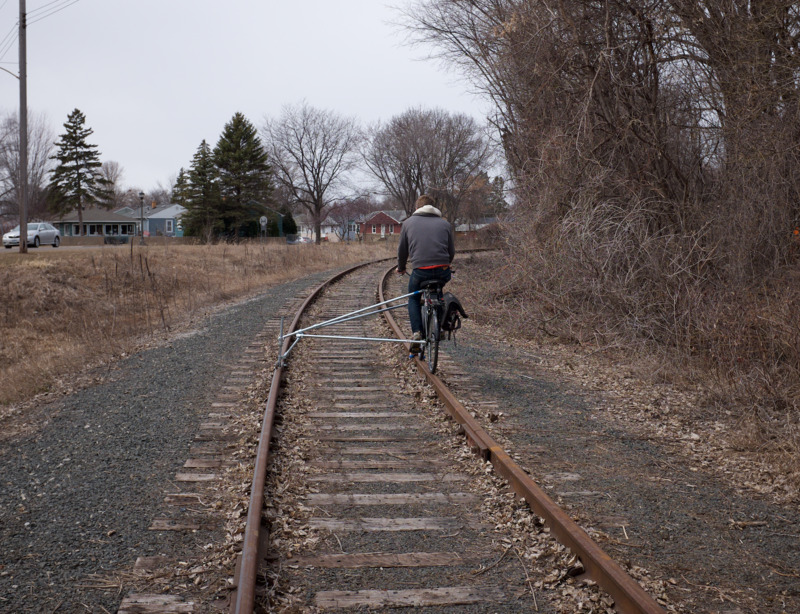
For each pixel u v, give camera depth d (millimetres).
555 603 3438
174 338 12242
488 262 18875
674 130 14008
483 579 3688
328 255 36000
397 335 10852
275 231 80625
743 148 11805
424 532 4262
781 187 11641
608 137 13961
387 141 59188
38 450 6016
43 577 3705
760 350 8695
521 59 15828
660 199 13406
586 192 13297
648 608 3064
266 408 6500
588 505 4770
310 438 6121
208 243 35938
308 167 79688
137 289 20938
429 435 6262
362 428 6434
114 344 11633
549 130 15109
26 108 27156
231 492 4871
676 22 12641
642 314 11008
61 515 4543
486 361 9883
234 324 13406
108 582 3646
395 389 7965
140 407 7398
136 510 4613
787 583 3758
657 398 8047
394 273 25984
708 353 9539
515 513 4453
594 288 11758
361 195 80875
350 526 4320
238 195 70750
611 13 13516
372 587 3592
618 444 6246
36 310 17609
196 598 3480
